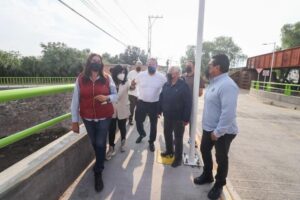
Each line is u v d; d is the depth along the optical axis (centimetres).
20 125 1010
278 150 486
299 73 1675
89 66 255
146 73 399
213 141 271
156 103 396
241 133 627
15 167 204
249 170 375
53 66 3622
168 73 334
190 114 330
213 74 248
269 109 1146
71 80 2789
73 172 281
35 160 222
